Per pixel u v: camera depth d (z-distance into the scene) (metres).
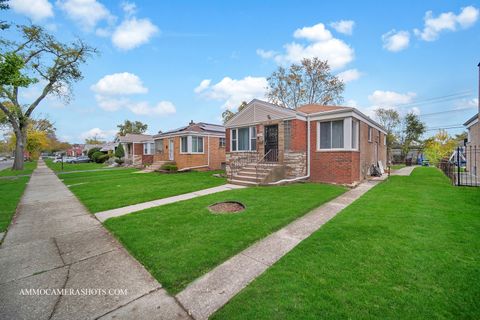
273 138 12.04
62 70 20.78
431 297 2.36
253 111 12.80
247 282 2.79
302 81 26.30
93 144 70.38
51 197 8.54
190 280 2.88
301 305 2.30
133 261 3.45
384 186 9.78
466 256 3.22
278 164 11.31
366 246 3.64
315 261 3.22
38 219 5.73
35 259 3.57
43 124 43.12
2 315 2.31
